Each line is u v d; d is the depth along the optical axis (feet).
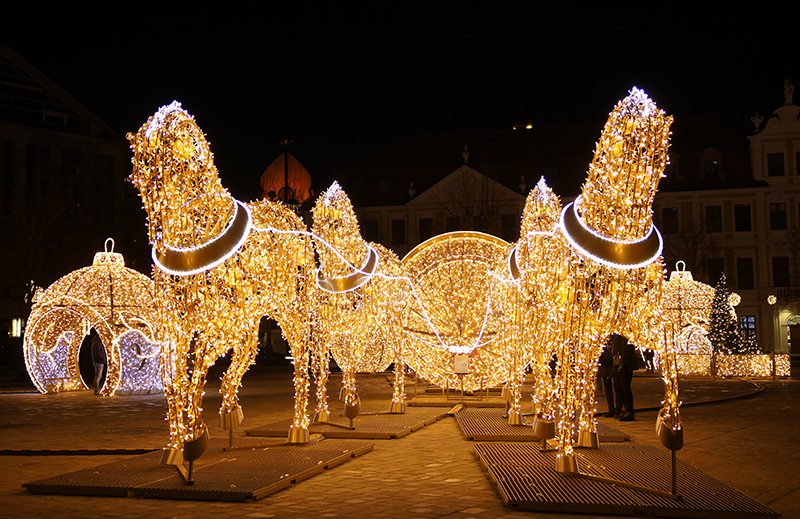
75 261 100.89
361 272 37.58
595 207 22.71
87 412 45.75
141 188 23.79
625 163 22.36
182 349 23.35
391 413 41.93
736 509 18.52
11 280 102.58
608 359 41.34
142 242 118.01
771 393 59.16
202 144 24.13
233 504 20.11
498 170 151.74
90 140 143.23
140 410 46.98
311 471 24.03
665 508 18.66
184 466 24.29
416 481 23.16
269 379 83.87
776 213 142.92
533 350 29.48
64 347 65.31
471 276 50.55
